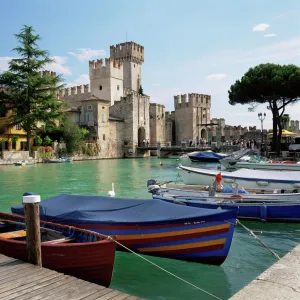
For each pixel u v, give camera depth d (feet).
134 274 33.22
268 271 22.70
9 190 89.92
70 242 31.68
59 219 37.76
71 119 246.68
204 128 359.87
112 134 264.52
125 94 313.94
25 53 189.47
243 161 115.96
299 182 65.46
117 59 339.77
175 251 34.68
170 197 53.06
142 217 35.55
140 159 244.01
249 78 180.24
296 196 52.75
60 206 39.93
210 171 78.13
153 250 35.24
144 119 291.17
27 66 189.26
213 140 320.29
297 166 96.94
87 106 252.62
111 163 196.44
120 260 36.24
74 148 222.28
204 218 33.65
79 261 28.45
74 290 22.67
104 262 28.86
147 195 80.59
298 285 20.52
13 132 202.80
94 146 243.19
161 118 324.60
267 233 46.42
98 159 242.37
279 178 67.56
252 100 186.80
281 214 50.60
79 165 179.52
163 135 327.47
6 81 185.37
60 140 218.79
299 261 24.49
